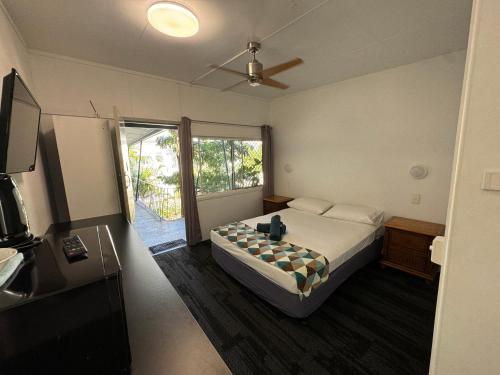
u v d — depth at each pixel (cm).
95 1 152
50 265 64
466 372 83
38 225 183
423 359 152
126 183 252
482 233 73
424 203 268
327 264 195
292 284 175
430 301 211
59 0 150
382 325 183
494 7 64
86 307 56
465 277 78
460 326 82
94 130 229
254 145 448
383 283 241
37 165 197
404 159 279
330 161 360
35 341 51
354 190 334
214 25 184
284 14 171
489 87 66
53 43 207
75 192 224
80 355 57
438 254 90
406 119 272
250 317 195
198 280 255
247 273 220
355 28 190
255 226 284
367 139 311
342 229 268
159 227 466
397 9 166
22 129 100
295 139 409
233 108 392
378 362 151
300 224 290
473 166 72
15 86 87
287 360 154
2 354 48
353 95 318
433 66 247
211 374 63
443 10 167
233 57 235
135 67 270
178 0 154
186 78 312
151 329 79
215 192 395
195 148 369
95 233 94
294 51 232
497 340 75
